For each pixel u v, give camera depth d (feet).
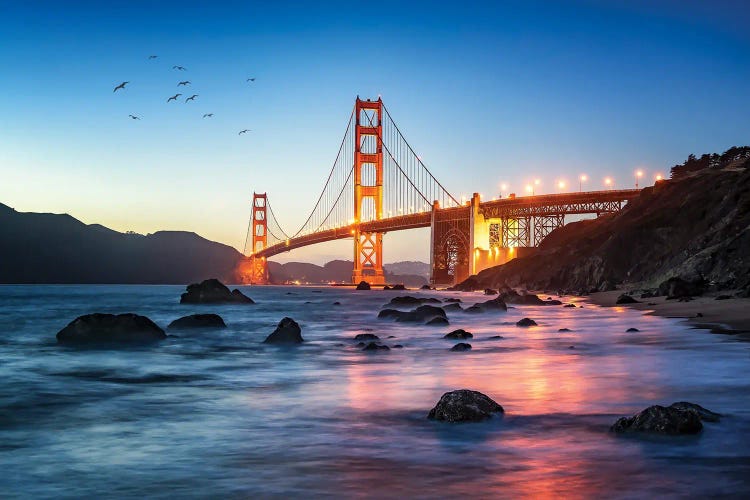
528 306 189.88
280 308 207.21
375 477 25.54
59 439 32.50
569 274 330.75
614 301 201.77
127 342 85.61
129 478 25.77
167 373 58.23
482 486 24.20
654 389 44.96
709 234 232.32
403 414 38.04
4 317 164.96
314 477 25.62
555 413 37.27
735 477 24.89
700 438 30.76
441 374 54.95
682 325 99.40
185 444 31.19
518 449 29.53
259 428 34.63
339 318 148.56
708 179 313.12
